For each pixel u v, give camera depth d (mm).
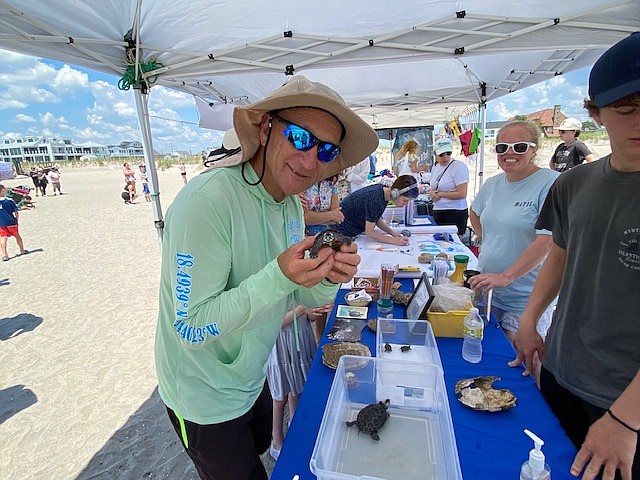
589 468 897
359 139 1099
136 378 2998
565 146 5551
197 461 1206
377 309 1882
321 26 2584
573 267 1216
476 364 1391
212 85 4074
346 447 965
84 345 3584
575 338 1200
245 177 1026
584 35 2398
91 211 12992
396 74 4758
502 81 4871
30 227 10422
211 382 1089
